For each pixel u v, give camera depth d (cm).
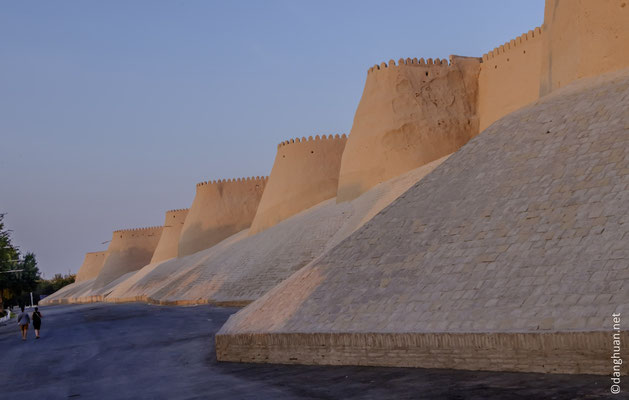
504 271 1259
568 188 1330
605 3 1644
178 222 7700
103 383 1574
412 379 1165
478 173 1588
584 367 1021
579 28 1703
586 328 1032
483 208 1460
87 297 9469
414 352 1271
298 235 3950
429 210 1595
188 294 4709
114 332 2961
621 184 1245
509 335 1110
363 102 3850
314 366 1458
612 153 1326
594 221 1213
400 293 1411
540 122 1591
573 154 1404
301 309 1595
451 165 1702
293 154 4828
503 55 3450
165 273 6400
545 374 1055
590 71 1667
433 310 1298
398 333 1298
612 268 1101
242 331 1695
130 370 1758
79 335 3025
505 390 991
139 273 7938
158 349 2150
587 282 1110
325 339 1447
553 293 1138
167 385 1451
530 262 1233
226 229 6275
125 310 4991
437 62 3716
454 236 1449
